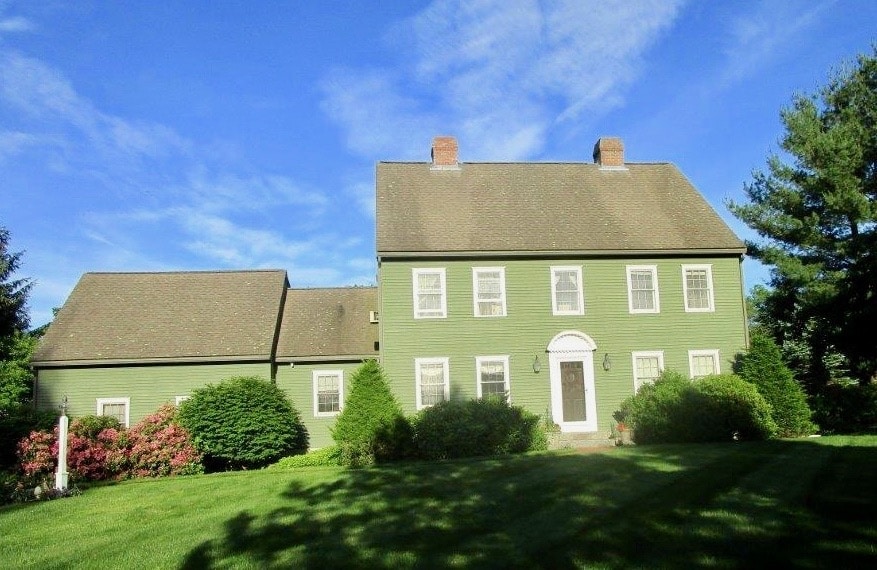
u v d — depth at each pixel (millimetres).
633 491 10266
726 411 17594
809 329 26938
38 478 15633
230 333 23844
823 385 25469
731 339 23109
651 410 18109
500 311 22359
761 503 9016
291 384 23594
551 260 22828
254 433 19844
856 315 22469
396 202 24125
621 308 22828
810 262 25828
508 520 8906
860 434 18219
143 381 22766
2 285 29734
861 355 23203
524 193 25250
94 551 8609
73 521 10641
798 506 8734
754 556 6824
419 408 21531
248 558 7844
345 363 23875
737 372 22125
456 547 7777
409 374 21703
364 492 11438
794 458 12891
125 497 12656
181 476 16969
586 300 22734
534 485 11125
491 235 22969
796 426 19609
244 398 20047
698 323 23047
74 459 16953
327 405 23625
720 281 23438
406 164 26156
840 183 24281
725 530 7773
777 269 26453
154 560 8023
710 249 23281
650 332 22781
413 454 17188
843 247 24562
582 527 8297
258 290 26281
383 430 17266
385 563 7324
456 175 25859
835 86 26609
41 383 22469
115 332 23672
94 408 22469
